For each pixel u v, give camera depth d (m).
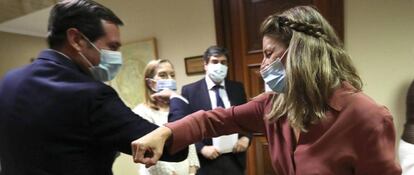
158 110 1.84
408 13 1.85
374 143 0.69
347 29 2.06
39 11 3.33
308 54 0.76
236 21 2.52
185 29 2.68
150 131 0.82
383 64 1.96
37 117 0.75
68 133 0.75
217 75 2.05
